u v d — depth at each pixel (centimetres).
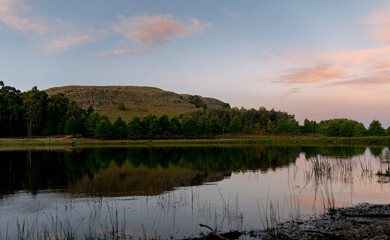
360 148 7750
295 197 2241
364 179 3038
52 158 5425
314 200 2131
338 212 1766
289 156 5609
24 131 13750
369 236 1280
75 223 1645
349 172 3488
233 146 9125
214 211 1852
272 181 2981
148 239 1380
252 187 2659
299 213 1764
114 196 2314
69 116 14338
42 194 2405
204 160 5019
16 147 9044
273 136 13775
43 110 14175
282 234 1357
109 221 1669
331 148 7806
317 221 1578
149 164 4469
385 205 1914
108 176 3328
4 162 4766
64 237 1419
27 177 3278
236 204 2000
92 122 12569
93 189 2597
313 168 3778
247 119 16300
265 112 16988
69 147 8962
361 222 1524
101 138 11906
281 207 1933
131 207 1964
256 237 1368
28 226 1606
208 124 13050
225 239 1288
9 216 1800
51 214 1830
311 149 7462
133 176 3338
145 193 2423
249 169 3888
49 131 13700
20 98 14688
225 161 4844
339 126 12888
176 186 2731
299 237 1324
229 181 2992
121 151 7181
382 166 3966
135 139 12344
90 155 6062
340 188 2583
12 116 13325
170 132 12588
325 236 1314
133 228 1544
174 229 1519
